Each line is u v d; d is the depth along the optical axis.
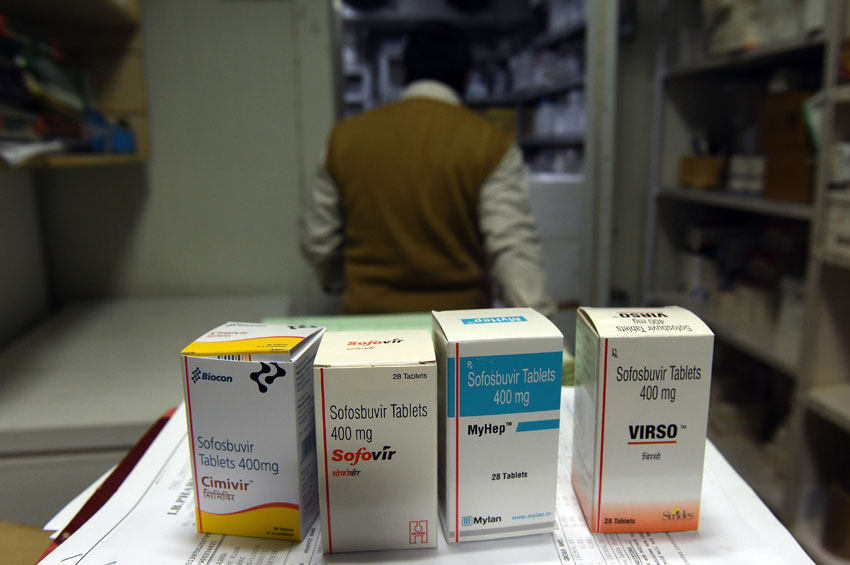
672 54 2.21
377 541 0.48
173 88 1.83
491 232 1.29
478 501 0.48
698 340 0.47
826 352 1.54
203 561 0.46
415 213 1.30
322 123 1.91
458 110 1.34
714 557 0.47
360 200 1.34
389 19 4.12
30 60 1.05
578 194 2.20
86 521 0.51
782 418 1.99
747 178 1.92
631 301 2.51
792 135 1.66
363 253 1.37
